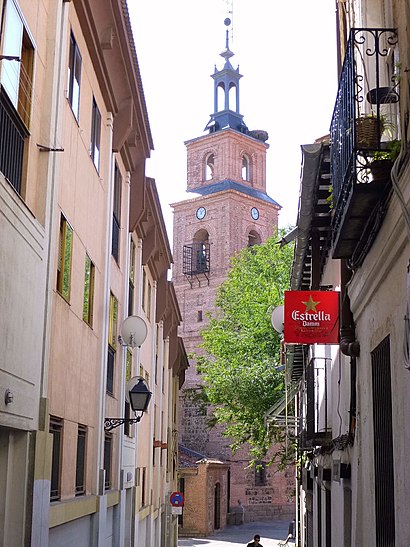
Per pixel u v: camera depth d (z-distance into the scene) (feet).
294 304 43.19
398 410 26.43
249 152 251.60
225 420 134.31
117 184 58.03
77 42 40.70
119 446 58.85
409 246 24.41
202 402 194.90
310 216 49.37
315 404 59.82
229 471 209.05
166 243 88.43
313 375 56.65
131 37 50.65
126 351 62.34
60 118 35.22
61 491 38.65
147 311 83.20
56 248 35.55
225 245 233.76
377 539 30.96
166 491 114.93
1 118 27.63
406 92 24.02
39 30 33.04
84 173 43.57
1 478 30.37
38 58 32.96
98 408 48.78
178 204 245.86
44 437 32.48
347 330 37.63
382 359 30.17
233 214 236.63
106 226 51.08
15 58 26.37
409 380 24.39
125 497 63.26
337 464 41.78
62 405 38.29
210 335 144.46
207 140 249.96
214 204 239.09
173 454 135.64
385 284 29.04
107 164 51.49
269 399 126.00
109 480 56.80
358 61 35.01
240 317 139.44
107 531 54.49
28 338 30.71
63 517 36.91
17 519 30.45
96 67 46.37
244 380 126.93
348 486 41.09
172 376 131.75
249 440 131.95
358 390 36.45
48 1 34.55
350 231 30.45
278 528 196.85
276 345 132.57
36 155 32.94
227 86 256.73
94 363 48.16
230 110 252.62
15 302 28.60
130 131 55.72
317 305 43.11
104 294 50.34
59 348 37.24
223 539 173.58
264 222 245.45
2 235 26.68
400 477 26.03
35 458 31.27
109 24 46.01
